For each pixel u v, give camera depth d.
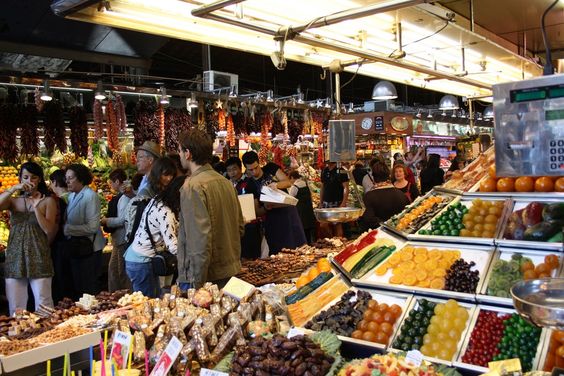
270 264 4.90
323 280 3.35
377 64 5.52
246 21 3.41
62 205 5.91
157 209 4.04
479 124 18.39
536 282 1.57
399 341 2.51
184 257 3.47
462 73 5.30
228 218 3.60
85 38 6.85
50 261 5.16
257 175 6.12
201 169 3.55
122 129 6.33
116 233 5.77
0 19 6.14
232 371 2.31
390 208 5.39
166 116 6.64
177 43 12.45
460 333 2.43
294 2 3.29
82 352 2.83
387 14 3.71
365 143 14.59
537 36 7.61
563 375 1.71
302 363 2.23
